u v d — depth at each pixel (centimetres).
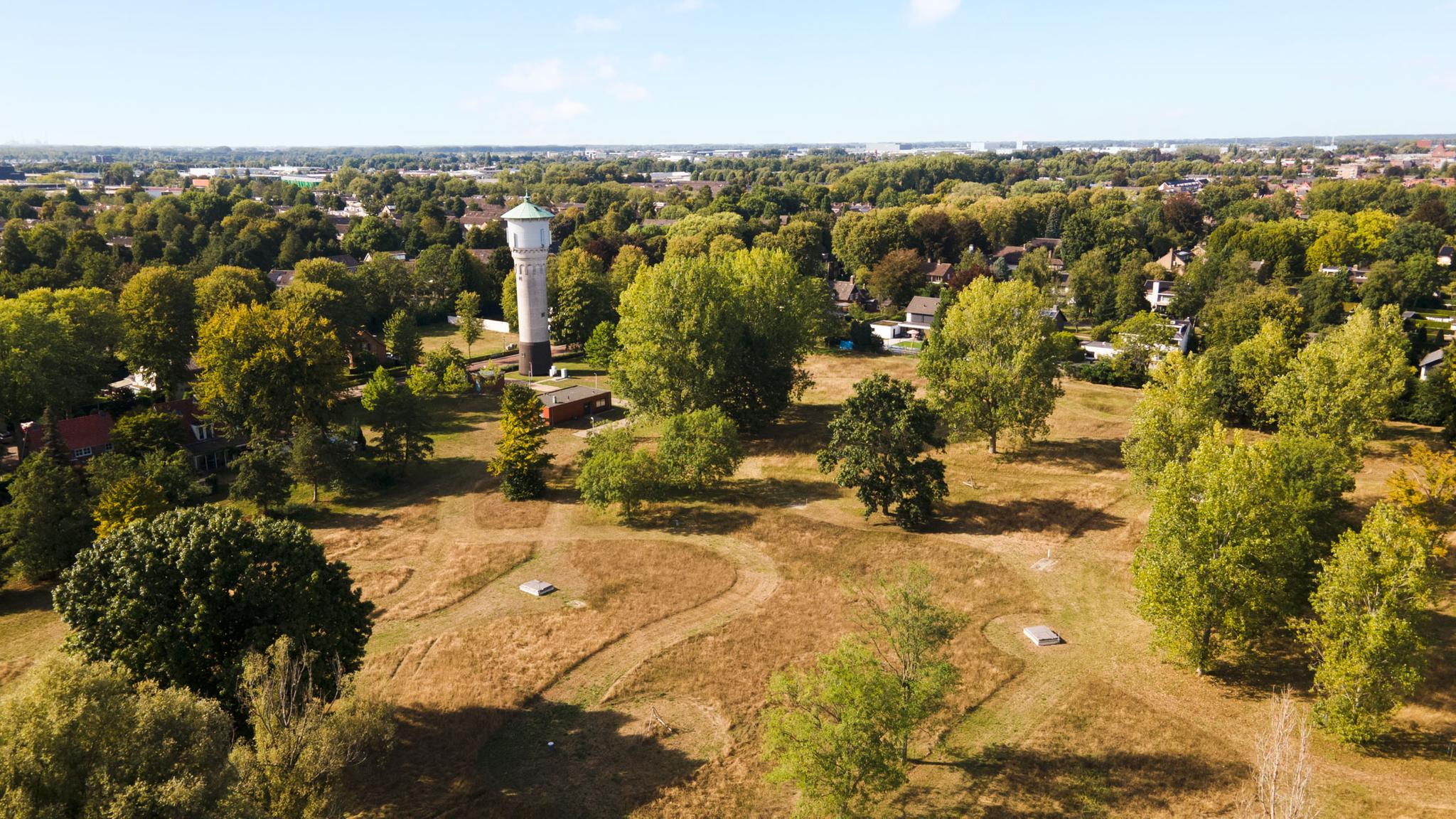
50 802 2705
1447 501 5956
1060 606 5706
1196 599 4512
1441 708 4291
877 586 6034
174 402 9362
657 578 6275
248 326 8550
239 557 4050
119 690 3044
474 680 4925
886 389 6969
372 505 7844
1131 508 7138
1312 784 3825
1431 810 3616
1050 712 4541
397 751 4300
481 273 17112
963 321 8581
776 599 5922
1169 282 16388
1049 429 8750
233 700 3772
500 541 6969
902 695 3775
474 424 10362
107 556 4031
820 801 3528
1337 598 4066
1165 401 6494
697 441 7838
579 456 8788
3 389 8512
